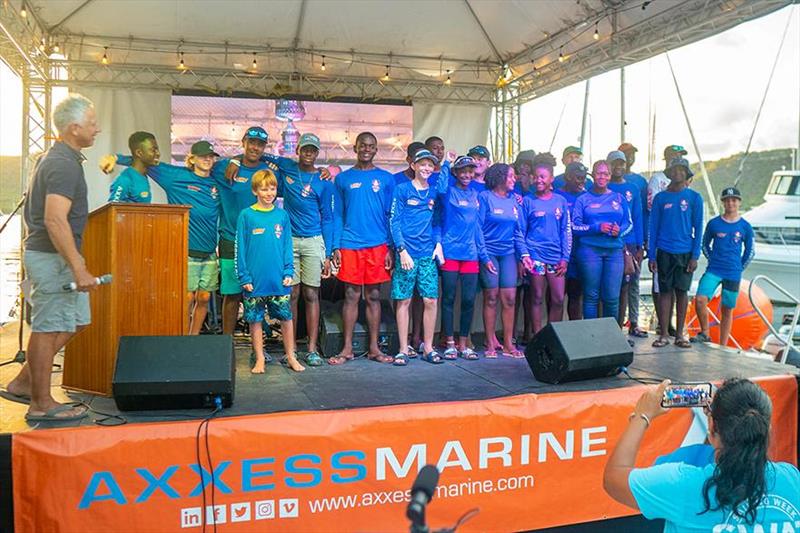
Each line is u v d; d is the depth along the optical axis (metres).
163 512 2.79
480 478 3.22
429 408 3.16
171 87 8.20
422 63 8.81
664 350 4.93
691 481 1.94
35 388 2.90
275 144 8.52
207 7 7.30
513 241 4.75
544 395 3.37
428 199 4.42
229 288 4.53
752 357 4.67
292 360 4.18
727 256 5.52
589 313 5.00
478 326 5.34
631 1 6.43
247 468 2.88
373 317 4.48
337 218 4.41
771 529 1.88
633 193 5.52
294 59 8.45
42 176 2.80
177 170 4.35
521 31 7.93
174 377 3.01
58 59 7.75
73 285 2.76
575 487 3.40
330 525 3.01
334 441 2.99
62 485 2.68
